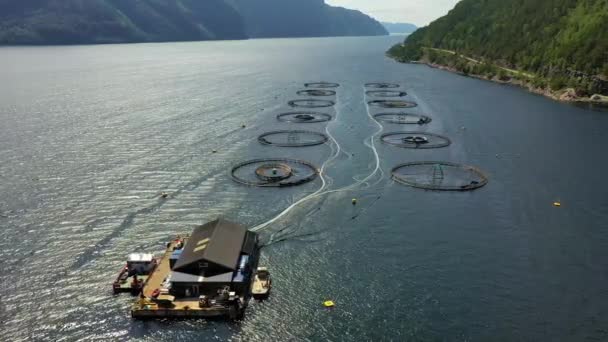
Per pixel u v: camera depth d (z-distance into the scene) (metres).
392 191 120.12
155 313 73.81
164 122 180.38
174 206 109.38
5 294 78.19
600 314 74.88
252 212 107.25
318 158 144.62
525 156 148.12
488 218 106.12
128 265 82.94
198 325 72.38
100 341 69.12
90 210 106.50
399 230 100.19
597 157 147.12
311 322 72.75
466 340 69.19
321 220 104.19
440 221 104.44
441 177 128.25
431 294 79.25
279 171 131.75
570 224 103.50
